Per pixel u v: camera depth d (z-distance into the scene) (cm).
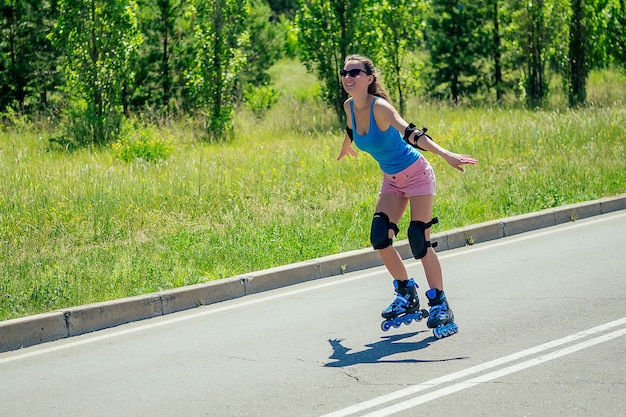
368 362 900
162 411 783
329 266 1374
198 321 1132
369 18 3509
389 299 1197
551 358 875
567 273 1278
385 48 3547
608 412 723
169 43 3559
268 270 1310
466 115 3347
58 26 3078
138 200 1831
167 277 1298
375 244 972
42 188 1888
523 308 1091
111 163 2367
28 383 895
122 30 3067
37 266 1388
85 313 1112
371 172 2177
